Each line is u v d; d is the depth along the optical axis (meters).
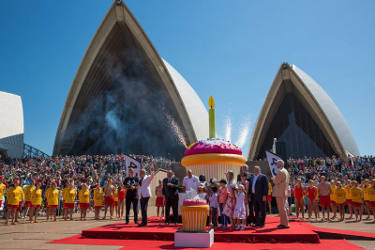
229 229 6.59
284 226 6.51
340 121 39.38
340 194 10.64
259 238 5.61
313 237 5.51
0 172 21.00
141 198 7.54
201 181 7.80
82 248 5.09
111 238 6.19
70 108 35.53
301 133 39.97
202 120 38.53
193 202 5.49
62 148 36.88
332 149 38.19
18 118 42.81
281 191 6.59
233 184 6.78
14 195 10.10
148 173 22.89
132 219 10.59
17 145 39.94
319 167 24.97
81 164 24.84
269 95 37.38
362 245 5.30
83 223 9.97
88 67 34.22
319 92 39.44
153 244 5.46
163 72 34.50
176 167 17.64
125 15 31.83
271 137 41.81
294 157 39.25
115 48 35.56
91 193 16.38
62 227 8.76
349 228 7.81
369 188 10.75
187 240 5.16
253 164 17.72
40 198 10.83
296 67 40.12
